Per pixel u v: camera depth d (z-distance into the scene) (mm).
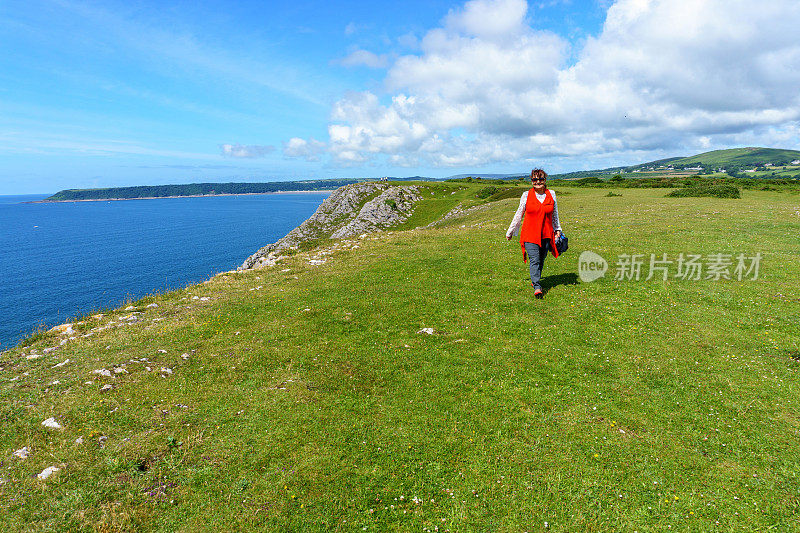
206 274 106312
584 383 7676
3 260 137375
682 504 5023
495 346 9312
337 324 11039
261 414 7027
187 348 10000
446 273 15562
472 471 5660
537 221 11781
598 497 5180
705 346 8805
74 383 8188
